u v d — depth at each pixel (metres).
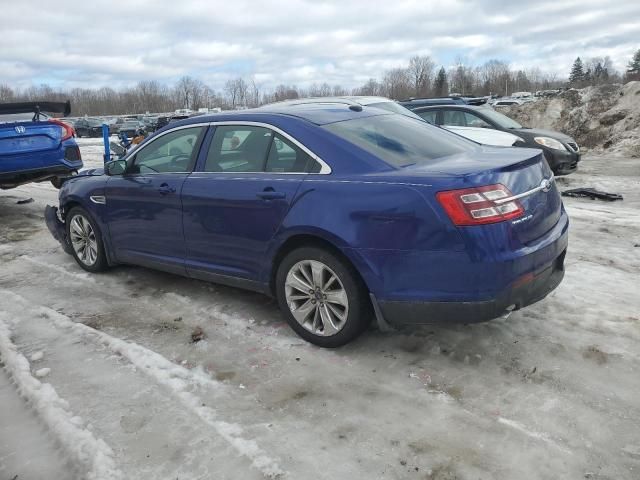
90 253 5.43
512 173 3.22
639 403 2.91
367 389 3.16
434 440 2.69
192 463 2.59
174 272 4.60
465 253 3.00
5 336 4.01
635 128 15.38
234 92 110.44
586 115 17.34
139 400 3.13
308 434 2.77
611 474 2.42
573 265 5.06
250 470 2.53
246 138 3.99
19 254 6.27
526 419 2.81
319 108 4.08
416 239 3.10
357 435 2.75
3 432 2.89
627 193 8.93
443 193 3.03
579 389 3.05
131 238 4.87
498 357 3.43
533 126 18.66
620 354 3.38
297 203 3.53
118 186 4.84
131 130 37.22
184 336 3.95
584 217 7.06
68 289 5.04
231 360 3.56
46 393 3.21
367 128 3.83
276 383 3.27
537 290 3.26
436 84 105.44
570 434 2.69
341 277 3.44
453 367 3.35
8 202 9.54
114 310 4.48
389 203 3.17
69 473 2.57
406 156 3.57
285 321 4.12
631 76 88.12
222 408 3.03
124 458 2.64
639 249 5.54
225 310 4.38
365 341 3.73
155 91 125.44
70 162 8.25
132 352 3.67
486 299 3.03
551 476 2.42
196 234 4.23
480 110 10.26
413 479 2.44
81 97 123.19
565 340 3.58
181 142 4.44
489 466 2.50
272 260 3.78
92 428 2.88
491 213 3.00
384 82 108.12
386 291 3.24
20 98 112.06
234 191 3.88
